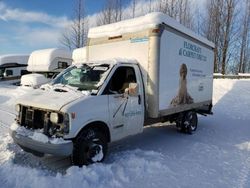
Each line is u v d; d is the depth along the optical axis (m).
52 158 5.92
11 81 24.67
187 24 31.89
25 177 4.82
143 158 5.98
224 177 5.38
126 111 6.13
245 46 35.38
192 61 8.74
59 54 21.19
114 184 4.79
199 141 8.07
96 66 6.25
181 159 6.31
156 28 6.62
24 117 5.64
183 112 8.95
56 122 4.99
